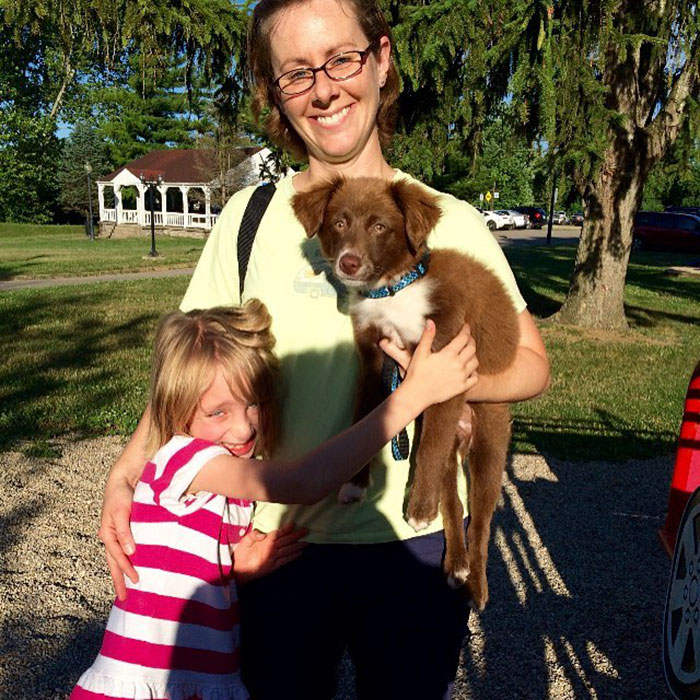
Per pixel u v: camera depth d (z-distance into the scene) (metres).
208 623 2.06
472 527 2.54
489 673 3.88
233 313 2.18
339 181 2.43
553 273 24.97
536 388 2.34
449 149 10.71
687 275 26.09
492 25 8.74
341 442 1.85
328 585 2.12
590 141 9.48
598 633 4.26
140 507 2.08
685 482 3.67
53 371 9.76
